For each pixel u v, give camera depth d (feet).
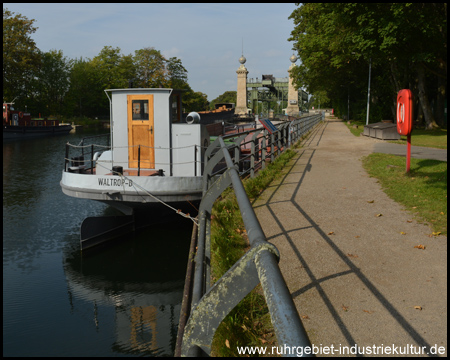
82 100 322.96
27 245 38.37
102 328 23.54
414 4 79.36
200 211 13.75
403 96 36.24
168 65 278.87
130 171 41.52
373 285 14.79
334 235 20.84
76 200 57.77
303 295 14.15
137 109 42.06
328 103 353.92
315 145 68.64
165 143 41.78
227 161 13.48
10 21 244.01
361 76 151.53
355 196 29.81
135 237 40.04
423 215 23.85
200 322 5.01
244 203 7.16
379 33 83.76
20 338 22.20
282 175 39.50
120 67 278.26
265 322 12.31
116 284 29.91
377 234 20.90
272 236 20.92
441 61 97.19
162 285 29.91
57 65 301.43
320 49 136.36
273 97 334.44
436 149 59.88
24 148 131.85
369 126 87.76
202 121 87.97
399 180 34.04
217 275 14.99
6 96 257.55
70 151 120.88
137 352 21.38
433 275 15.65
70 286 29.53
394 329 11.82
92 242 37.19
